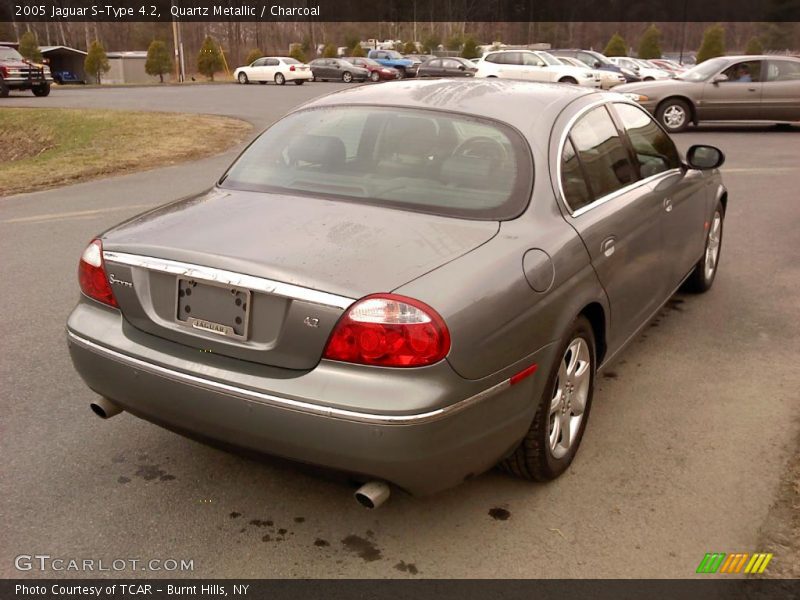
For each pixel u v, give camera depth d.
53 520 3.08
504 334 2.75
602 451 3.61
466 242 2.89
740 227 8.19
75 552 2.89
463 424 2.65
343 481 2.67
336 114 3.79
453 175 3.28
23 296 5.86
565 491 3.29
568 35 112.31
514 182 3.22
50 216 8.75
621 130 4.20
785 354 4.80
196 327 2.83
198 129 17.38
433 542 2.96
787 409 4.04
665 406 4.08
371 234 2.89
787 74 16.45
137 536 2.99
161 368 2.85
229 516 3.12
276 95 30.61
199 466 3.49
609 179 3.83
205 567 2.82
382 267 2.66
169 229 3.07
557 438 3.32
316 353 2.59
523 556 2.88
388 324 2.51
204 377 2.75
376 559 2.86
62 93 33.03
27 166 12.79
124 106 24.20
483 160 3.32
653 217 4.17
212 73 56.66
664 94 16.86
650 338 5.07
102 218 8.63
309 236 2.89
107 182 11.19
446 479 2.72
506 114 3.51
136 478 3.39
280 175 3.53
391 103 3.75
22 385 4.30
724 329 5.23
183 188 10.59
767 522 3.06
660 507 3.17
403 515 3.13
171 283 2.88
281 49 88.50
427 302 2.55
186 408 2.81
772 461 3.52
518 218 3.11
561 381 3.29
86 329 3.10
